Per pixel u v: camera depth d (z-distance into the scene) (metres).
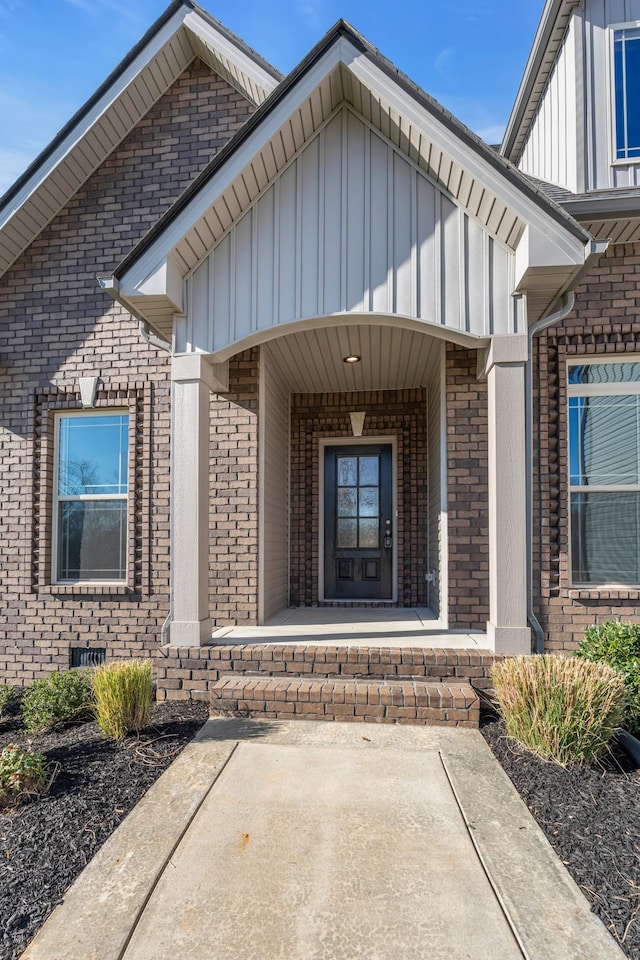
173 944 1.96
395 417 7.30
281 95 4.07
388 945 1.96
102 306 6.11
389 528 7.40
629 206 4.64
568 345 5.11
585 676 3.30
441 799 2.89
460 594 5.20
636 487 5.11
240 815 2.76
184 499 4.50
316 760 3.32
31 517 6.02
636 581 5.10
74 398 6.08
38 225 6.18
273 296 4.35
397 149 4.27
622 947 1.94
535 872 2.32
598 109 5.17
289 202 4.37
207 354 4.45
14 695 4.93
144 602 5.79
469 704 3.80
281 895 2.21
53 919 2.07
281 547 6.82
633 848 2.45
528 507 4.31
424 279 4.20
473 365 5.29
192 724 3.87
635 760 3.25
